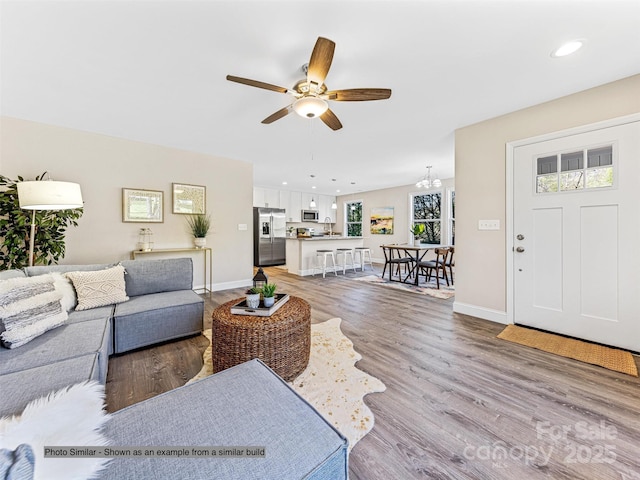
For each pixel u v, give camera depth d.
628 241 2.18
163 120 2.99
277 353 1.77
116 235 3.57
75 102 2.56
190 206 4.18
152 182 3.84
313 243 6.34
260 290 2.05
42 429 0.74
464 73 2.08
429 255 7.11
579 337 2.43
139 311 2.22
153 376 1.88
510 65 1.98
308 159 4.68
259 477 0.72
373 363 2.07
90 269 2.48
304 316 1.96
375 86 2.25
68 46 1.76
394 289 4.66
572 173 2.42
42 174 3.07
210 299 3.93
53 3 1.41
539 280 2.64
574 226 2.43
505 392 1.70
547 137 2.54
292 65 1.98
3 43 1.72
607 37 1.68
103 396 0.93
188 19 1.54
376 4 1.43
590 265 2.36
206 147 3.99
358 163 4.97
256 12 1.49
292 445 0.82
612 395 1.66
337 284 5.09
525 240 2.72
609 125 2.22
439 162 4.88
